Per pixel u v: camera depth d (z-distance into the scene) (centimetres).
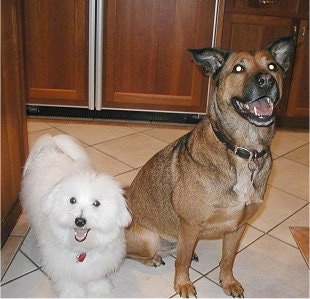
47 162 209
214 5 394
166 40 408
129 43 407
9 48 224
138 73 421
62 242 177
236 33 409
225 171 176
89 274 186
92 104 426
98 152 360
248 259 234
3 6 213
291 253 242
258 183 181
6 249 224
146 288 206
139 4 392
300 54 426
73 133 401
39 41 400
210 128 181
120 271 218
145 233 215
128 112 446
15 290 196
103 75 417
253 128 173
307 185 332
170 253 232
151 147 381
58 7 389
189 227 189
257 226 268
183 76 425
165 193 198
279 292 209
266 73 166
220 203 177
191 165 183
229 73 177
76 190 168
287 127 461
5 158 224
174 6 395
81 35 399
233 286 205
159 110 438
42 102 425
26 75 412
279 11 405
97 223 167
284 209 291
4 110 219
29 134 389
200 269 224
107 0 388
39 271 210
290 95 445
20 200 239
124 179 312
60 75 415
